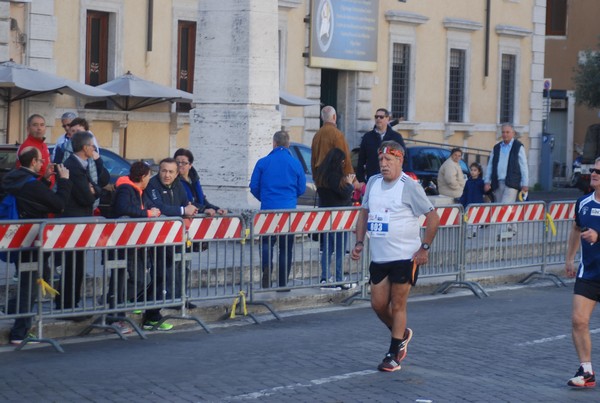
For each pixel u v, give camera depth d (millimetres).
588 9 63812
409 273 12672
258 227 17000
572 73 64438
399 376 12555
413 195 12680
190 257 15914
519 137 49438
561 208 22469
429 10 43812
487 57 46875
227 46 22719
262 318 16703
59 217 14961
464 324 16469
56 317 14305
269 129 22875
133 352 13820
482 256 20844
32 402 10984
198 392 11523
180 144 34656
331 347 14281
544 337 15469
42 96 30672
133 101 33000
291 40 38219
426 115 44188
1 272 14820
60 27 31312
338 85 41188
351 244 18469
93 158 15695
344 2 39781
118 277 14938
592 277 12352
